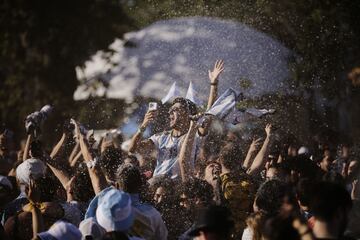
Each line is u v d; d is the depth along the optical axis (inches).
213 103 556.1
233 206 479.5
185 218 497.7
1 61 1124.5
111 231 353.7
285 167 490.0
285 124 798.5
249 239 422.9
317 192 330.3
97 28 1067.3
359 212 558.6
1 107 1098.7
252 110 565.6
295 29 882.8
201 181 477.1
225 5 864.9
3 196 492.1
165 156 553.0
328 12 888.3
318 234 327.3
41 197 437.4
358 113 855.1
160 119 682.2
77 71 1080.2
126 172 440.1
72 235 400.8
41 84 1098.1
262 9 870.4
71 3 1090.1
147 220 438.3
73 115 1022.4
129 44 853.8
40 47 1108.5
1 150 707.4
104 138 653.9
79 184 487.8
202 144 550.9
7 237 407.5
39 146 522.3
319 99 844.0
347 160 636.1
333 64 877.8
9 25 1115.9
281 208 394.9
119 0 1048.2
